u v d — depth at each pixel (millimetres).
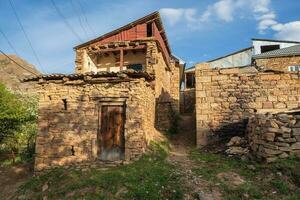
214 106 11492
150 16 16469
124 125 9609
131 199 6840
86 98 9969
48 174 9281
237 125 11148
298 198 6023
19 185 9984
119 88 9805
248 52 23469
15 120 15078
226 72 11672
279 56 19062
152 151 9828
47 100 10242
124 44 15148
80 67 15852
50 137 9922
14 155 14445
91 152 9531
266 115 8859
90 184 7812
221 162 8828
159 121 13539
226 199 6395
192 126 14656
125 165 8977
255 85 11375
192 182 7332
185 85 25500
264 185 6922
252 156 8633
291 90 11062
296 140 7918
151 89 11609
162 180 7523
